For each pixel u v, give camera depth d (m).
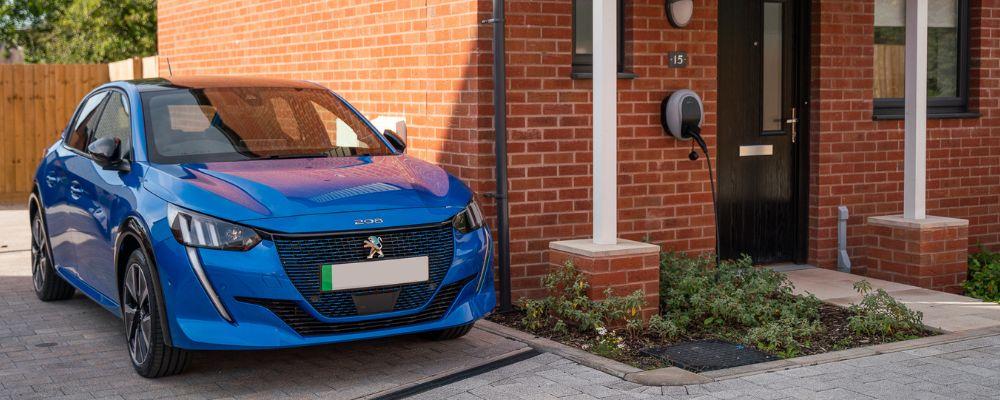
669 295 7.02
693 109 7.68
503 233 7.08
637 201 7.81
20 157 14.49
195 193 5.34
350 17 8.73
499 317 7.04
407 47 7.94
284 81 6.96
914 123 8.36
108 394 5.32
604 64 6.53
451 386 5.34
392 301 5.37
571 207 7.49
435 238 5.52
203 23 11.73
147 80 6.86
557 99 7.37
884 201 9.16
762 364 5.68
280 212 5.24
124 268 5.84
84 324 6.90
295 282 5.17
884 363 5.70
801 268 8.91
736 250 8.80
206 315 5.12
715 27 7.96
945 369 5.57
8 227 11.73
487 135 7.18
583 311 6.53
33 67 14.44
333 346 6.23
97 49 24.41
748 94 8.73
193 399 5.23
